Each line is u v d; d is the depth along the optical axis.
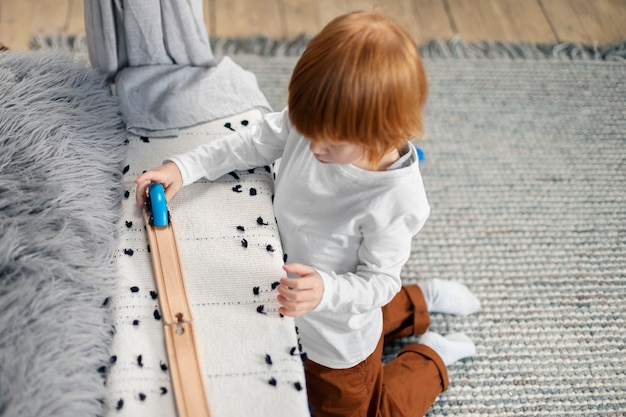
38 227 0.81
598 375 1.16
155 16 0.98
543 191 1.41
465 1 1.74
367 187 0.79
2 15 1.55
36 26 1.54
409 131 0.72
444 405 1.12
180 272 0.82
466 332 1.21
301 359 0.85
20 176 0.85
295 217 0.88
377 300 0.82
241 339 0.79
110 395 0.73
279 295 0.77
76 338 0.75
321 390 0.96
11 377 0.69
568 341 1.20
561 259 1.30
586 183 1.43
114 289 0.81
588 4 1.74
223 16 1.64
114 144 0.96
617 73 1.63
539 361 1.17
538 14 1.73
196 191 0.92
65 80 0.96
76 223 0.84
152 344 0.78
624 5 1.73
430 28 1.68
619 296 1.26
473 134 1.49
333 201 0.83
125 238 0.87
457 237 1.32
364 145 0.70
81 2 1.61
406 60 0.68
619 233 1.35
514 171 1.43
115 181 0.94
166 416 0.72
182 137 1.00
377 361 0.97
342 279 0.81
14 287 0.75
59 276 0.79
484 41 1.66
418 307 1.15
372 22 0.68
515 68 1.62
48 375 0.70
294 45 1.60
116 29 1.01
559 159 1.46
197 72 1.07
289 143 0.86
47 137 0.89
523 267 1.29
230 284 0.83
